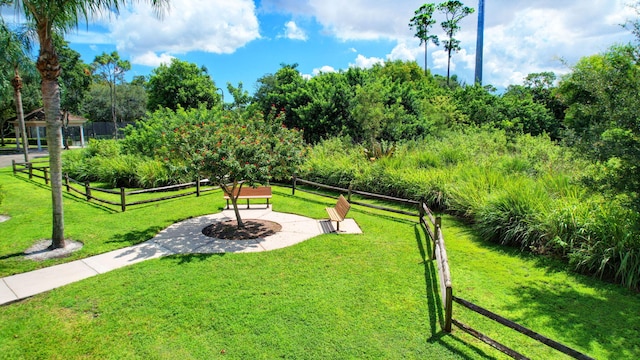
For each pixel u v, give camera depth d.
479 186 8.73
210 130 7.48
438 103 23.95
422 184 10.06
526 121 25.56
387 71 37.06
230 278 5.36
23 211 9.45
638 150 4.39
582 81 5.27
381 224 8.41
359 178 11.73
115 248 6.65
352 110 18.78
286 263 5.96
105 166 14.28
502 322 3.42
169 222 8.45
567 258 6.16
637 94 4.61
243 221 8.62
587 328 4.20
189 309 4.47
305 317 4.30
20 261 5.99
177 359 3.57
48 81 6.23
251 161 7.16
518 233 6.82
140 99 50.56
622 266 5.24
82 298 4.75
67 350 3.71
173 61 23.83
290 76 25.89
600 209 6.07
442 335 3.99
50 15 5.98
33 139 42.81
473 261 6.19
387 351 3.71
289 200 11.11
